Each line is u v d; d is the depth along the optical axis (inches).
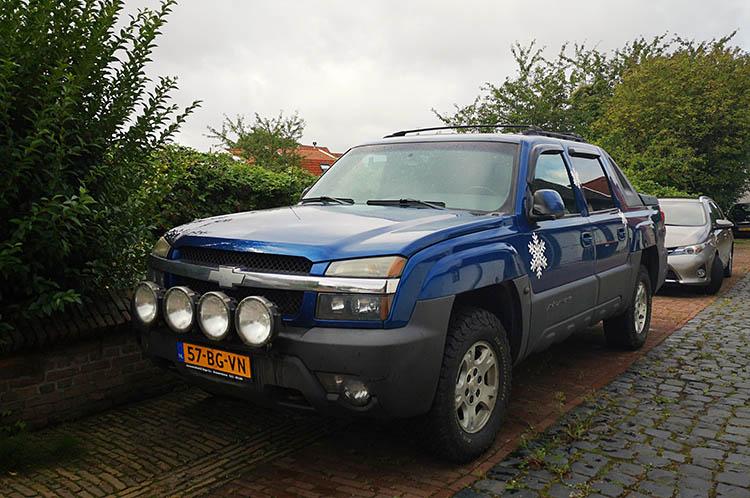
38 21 140.2
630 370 204.8
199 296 126.1
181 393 176.6
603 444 141.9
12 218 141.0
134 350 167.0
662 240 246.7
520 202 152.0
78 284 157.3
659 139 927.0
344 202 165.5
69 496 117.6
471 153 166.6
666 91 925.8
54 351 150.5
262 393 118.4
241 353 119.6
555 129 898.1
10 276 143.2
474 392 134.1
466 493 118.2
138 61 158.6
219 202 252.7
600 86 1167.0
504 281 138.5
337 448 140.0
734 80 953.5
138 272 176.7
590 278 181.5
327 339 111.2
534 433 148.5
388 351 110.3
